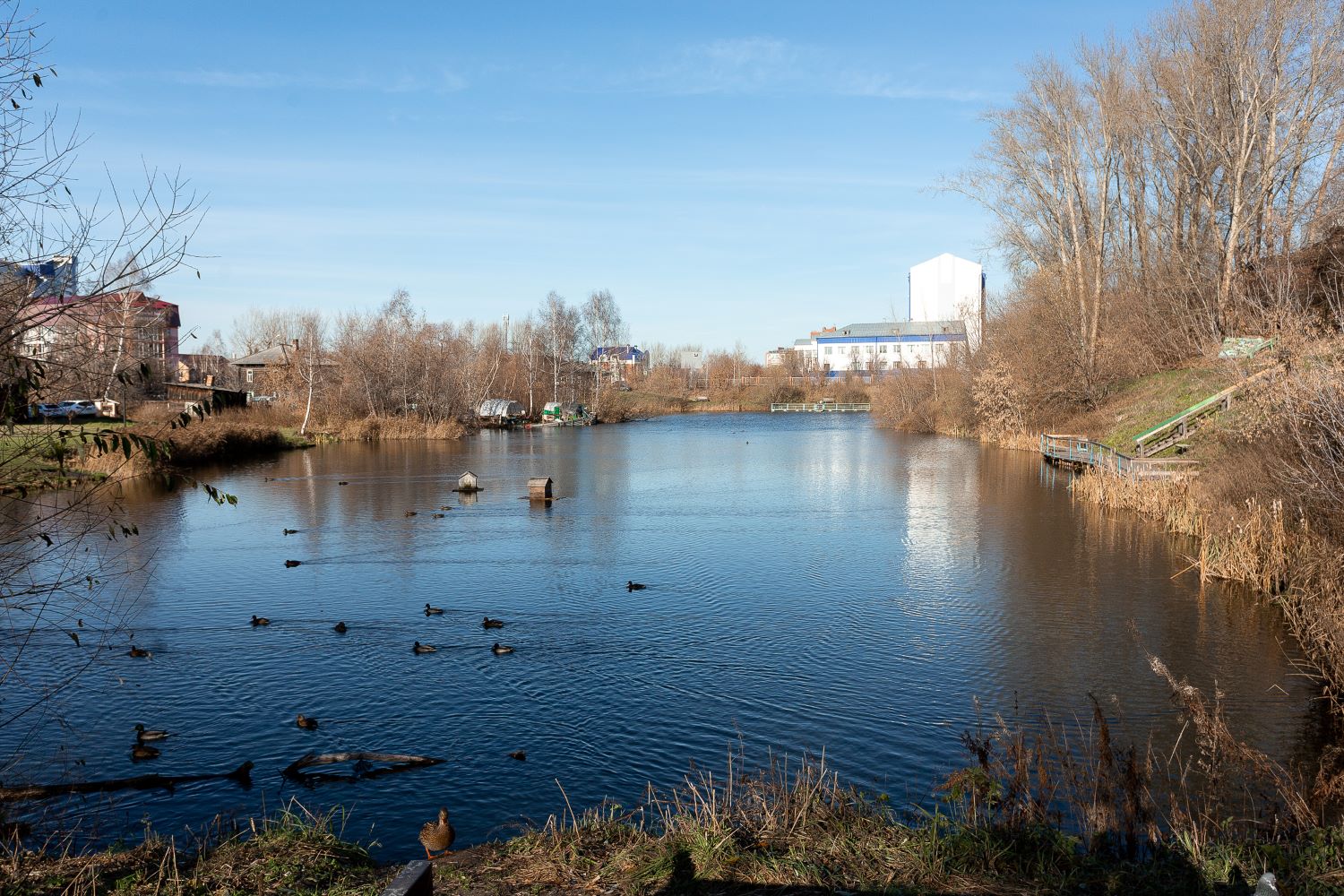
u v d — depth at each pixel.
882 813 7.24
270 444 49.06
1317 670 12.23
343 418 60.72
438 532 23.58
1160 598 16.20
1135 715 10.77
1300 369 15.74
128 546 21.14
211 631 14.37
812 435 63.12
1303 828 6.80
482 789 8.89
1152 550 20.42
